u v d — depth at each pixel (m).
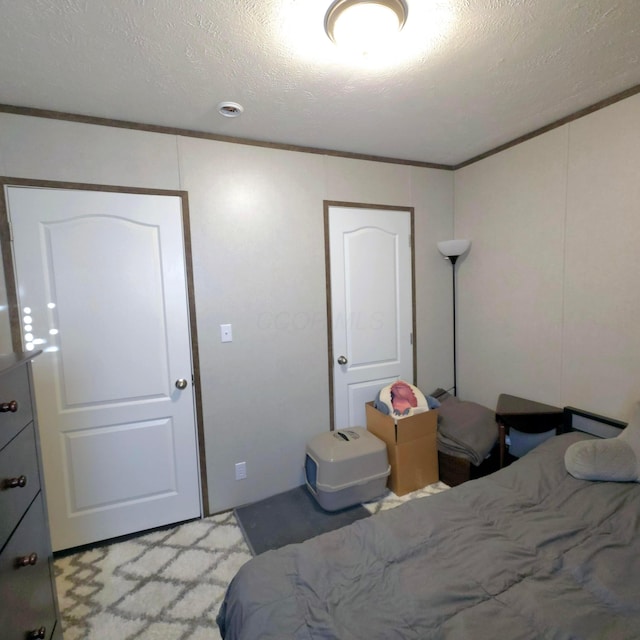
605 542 1.28
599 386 2.14
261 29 1.33
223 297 2.27
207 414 2.27
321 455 2.26
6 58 1.44
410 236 2.87
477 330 2.92
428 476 2.49
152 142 2.06
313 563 1.20
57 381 1.94
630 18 1.34
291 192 2.42
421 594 1.06
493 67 1.63
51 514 1.96
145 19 1.26
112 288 2.02
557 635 0.92
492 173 2.69
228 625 1.14
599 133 2.04
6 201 1.80
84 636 1.48
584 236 2.16
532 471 1.76
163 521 2.20
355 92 1.79
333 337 2.63
